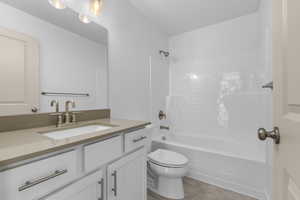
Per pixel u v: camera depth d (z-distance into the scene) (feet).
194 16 6.83
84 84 4.55
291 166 1.46
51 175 2.07
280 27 1.81
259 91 6.36
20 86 3.30
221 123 7.37
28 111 3.41
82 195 2.50
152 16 6.88
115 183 3.11
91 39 4.72
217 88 7.50
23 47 3.35
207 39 7.75
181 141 8.31
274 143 2.00
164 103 8.34
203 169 6.21
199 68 8.01
